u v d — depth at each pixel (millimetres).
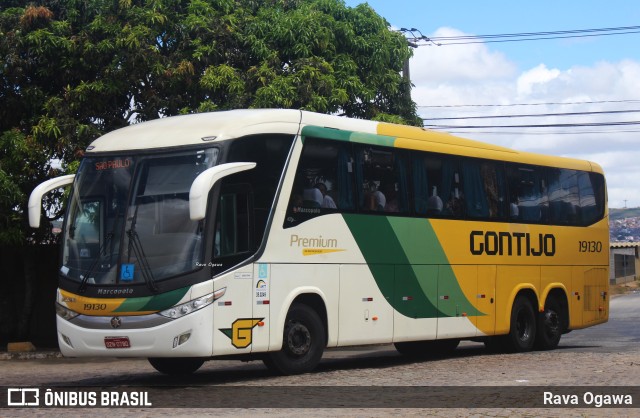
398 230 16203
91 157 14008
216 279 12953
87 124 21766
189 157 13281
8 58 21469
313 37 23031
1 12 22312
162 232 13055
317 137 14781
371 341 15570
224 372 15859
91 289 13141
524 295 19438
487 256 18266
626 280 74812
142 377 15312
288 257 14094
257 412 10414
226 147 13281
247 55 23094
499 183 18812
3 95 22328
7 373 16781
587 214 21391
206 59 22266
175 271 12820
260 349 13562
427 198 16953
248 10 23859
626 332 28109
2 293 24719
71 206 13836
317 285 14586
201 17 22375
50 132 21000
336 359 18766
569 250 20641
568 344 22578
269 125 14000
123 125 22469
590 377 13734
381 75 24703
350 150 15438
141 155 13578
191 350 12688
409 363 17141
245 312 13352
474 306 17875
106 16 21875
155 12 21984
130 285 12922
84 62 21828
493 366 15938
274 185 13969
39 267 24438
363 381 13500
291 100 21797
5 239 21297
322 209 14766
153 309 12750
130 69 21609
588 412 10297
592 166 21750
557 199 20453
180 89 22312
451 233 17406
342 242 15094
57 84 22703
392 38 25594
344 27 24000
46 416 10430
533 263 19531
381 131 16234
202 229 12930
